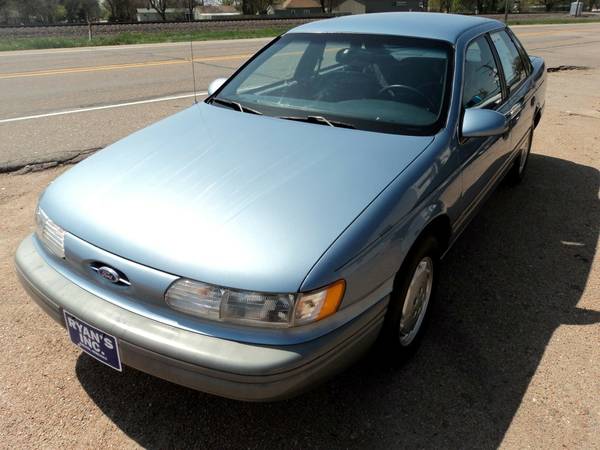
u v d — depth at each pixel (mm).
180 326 2107
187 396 2666
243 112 3342
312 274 2045
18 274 2590
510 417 2572
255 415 2562
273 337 2035
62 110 7910
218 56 14695
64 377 2756
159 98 8859
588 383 2791
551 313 3379
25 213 4504
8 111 7816
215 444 2406
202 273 2057
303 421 2535
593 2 69688
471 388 2744
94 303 2264
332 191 2402
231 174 2531
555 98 9586
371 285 2277
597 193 5316
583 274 3844
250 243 2111
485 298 3525
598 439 2455
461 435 2467
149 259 2135
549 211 4887
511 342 3098
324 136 2906
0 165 5500
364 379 2793
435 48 3379
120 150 2908
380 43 3521
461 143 3070
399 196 2443
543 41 20359
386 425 2518
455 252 4137
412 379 2799
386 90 3248
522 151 5121
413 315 2848
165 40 20781
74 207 2436
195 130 3072
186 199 2355
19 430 2439
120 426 2486
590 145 6871
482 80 3666
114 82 10367
